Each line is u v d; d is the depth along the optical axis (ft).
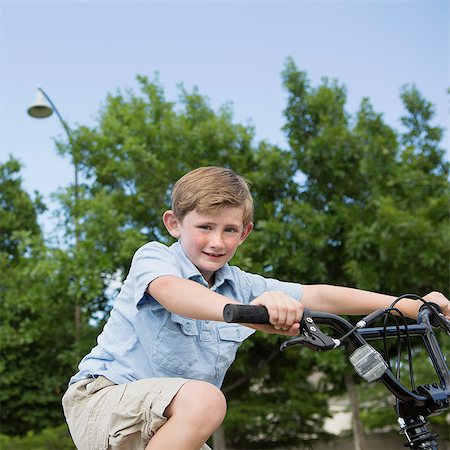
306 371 35.76
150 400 5.89
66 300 31.55
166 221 7.09
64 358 30.58
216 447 35.58
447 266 28.94
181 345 6.59
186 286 5.74
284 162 31.42
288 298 5.10
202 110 35.32
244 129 33.22
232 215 6.57
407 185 31.09
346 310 7.53
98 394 6.49
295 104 33.17
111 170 33.37
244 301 7.43
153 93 35.73
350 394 33.53
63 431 37.76
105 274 31.09
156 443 5.65
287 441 46.62
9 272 33.78
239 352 29.94
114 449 6.15
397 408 5.85
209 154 32.53
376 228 28.94
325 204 32.30
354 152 31.40
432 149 34.50
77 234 30.89
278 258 29.12
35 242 31.71
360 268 28.99
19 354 32.01
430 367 30.40
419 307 6.95
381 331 6.00
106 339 6.93
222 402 5.77
